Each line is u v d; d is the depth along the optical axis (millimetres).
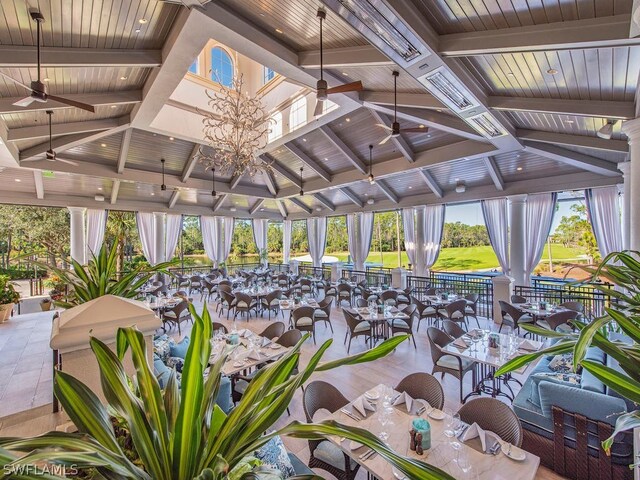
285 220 13602
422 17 2510
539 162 6254
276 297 7141
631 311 1030
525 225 7102
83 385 662
